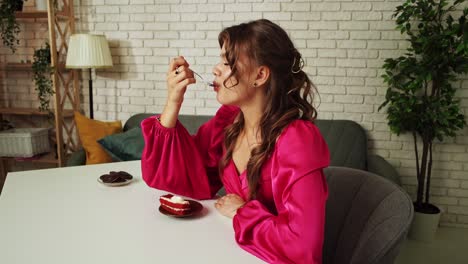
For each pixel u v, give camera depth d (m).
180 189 1.20
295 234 0.81
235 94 0.97
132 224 1.01
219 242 0.91
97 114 3.21
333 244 1.15
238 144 1.12
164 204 1.09
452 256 2.46
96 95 3.18
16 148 2.89
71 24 3.01
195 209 1.09
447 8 2.67
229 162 1.13
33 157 2.96
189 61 3.04
